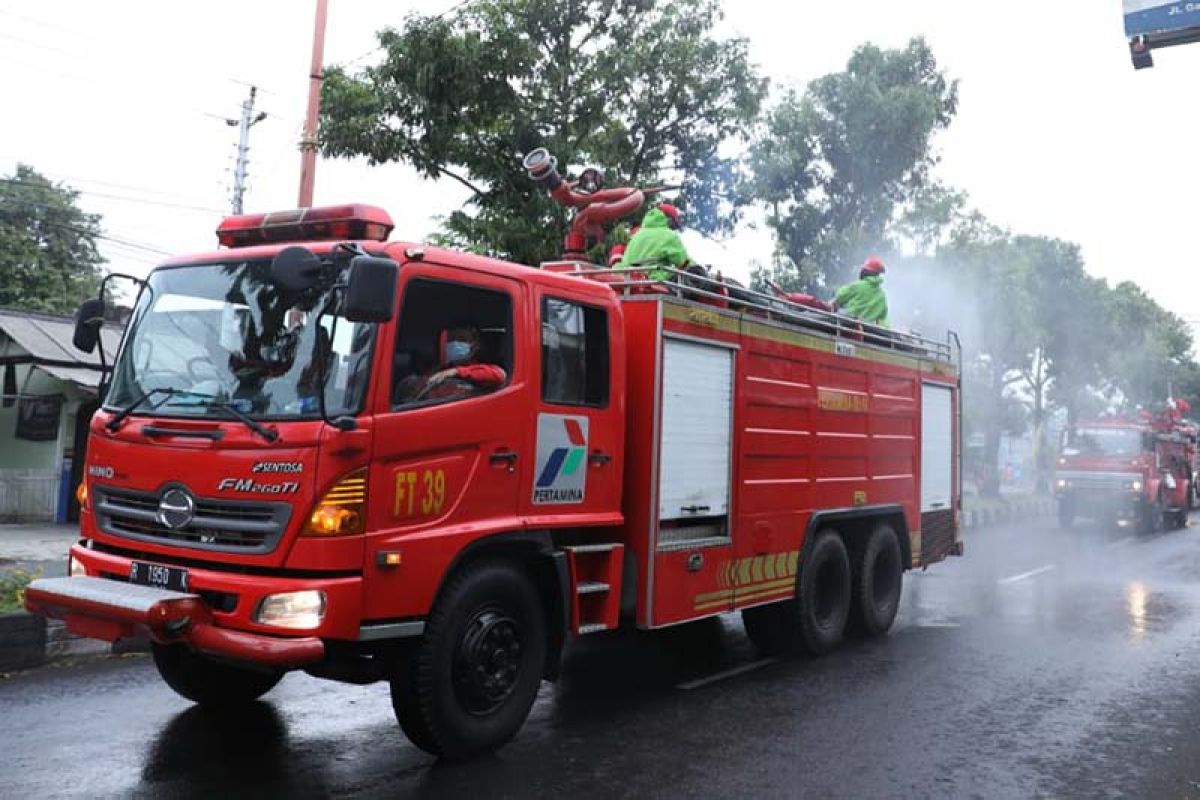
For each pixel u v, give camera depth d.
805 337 7.95
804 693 6.90
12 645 6.90
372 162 12.12
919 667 7.81
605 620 5.92
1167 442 23.62
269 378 4.79
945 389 10.61
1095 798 4.91
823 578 8.36
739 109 13.40
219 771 4.98
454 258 5.12
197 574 4.65
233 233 5.52
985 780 5.14
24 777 4.79
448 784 4.87
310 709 6.20
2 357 17.05
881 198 17.28
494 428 5.23
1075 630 9.55
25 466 17.78
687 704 6.57
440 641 4.96
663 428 6.34
